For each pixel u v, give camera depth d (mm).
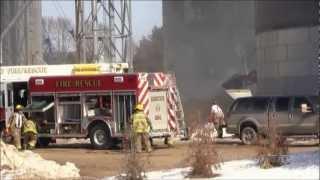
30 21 75750
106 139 36188
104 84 36281
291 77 69625
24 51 74125
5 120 39344
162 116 36188
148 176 20047
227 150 31484
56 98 37656
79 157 31297
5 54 69875
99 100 36500
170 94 36844
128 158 19000
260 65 75375
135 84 35406
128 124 33906
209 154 18766
